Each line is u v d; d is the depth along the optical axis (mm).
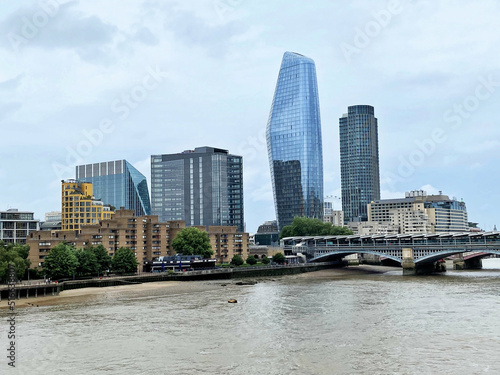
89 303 153250
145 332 107438
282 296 162750
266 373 78750
